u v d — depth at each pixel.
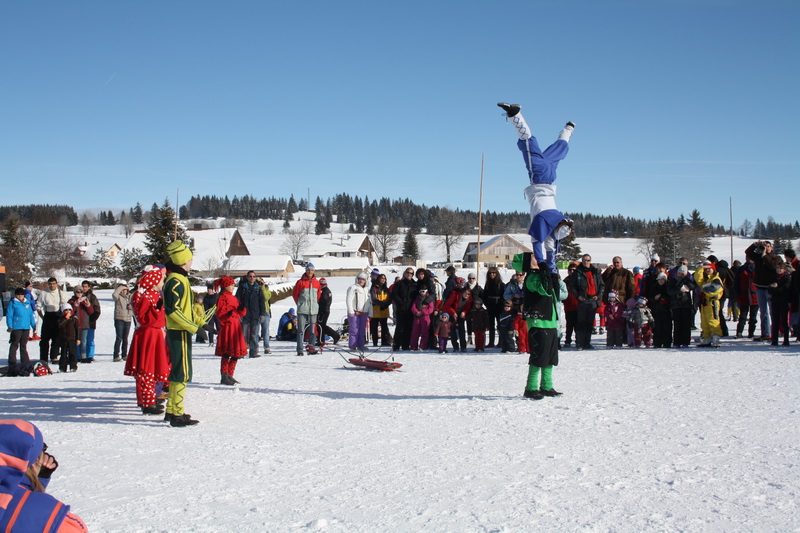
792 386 8.29
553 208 8.13
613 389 8.52
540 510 4.08
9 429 2.07
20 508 2.01
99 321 31.97
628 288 15.12
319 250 118.12
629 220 157.12
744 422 6.38
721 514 3.96
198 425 6.94
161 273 7.66
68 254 72.31
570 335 15.34
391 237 133.62
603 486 4.54
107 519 4.03
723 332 15.61
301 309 15.48
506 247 101.06
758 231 145.25
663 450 5.46
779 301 12.95
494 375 10.38
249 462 5.37
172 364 6.95
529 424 6.56
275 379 10.52
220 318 9.87
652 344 15.05
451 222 127.88
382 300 16.91
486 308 16.34
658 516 3.94
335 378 10.47
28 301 14.39
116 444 6.12
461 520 3.92
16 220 65.38
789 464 4.96
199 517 4.04
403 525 3.85
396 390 8.99
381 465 5.19
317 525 3.84
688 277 13.94
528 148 8.21
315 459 5.42
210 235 89.88
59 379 11.59
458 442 5.89
